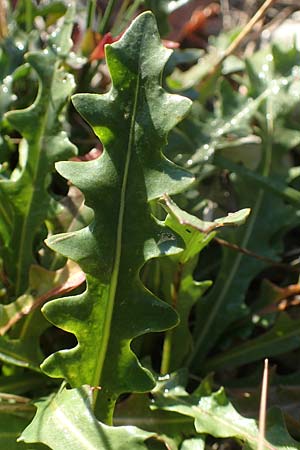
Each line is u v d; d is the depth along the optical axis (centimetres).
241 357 31
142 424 27
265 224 32
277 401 29
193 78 38
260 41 43
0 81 33
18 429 26
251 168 36
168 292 28
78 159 31
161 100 24
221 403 26
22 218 28
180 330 28
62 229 28
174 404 27
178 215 22
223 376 31
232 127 34
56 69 29
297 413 29
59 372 25
